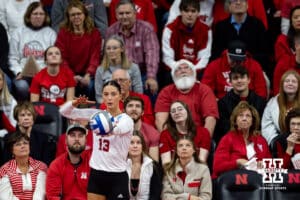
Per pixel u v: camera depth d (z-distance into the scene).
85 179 31.41
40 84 36.19
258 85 36.34
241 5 38.38
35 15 38.66
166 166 31.64
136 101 33.06
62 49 38.16
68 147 31.20
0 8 39.97
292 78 34.16
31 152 33.25
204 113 34.81
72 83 36.53
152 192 31.23
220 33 38.72
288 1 39.38
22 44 38.62
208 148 33.25
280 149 32.56
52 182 31.33
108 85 27.77
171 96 35.16
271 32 40.59
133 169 31.27
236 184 31.11
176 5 39.78
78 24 38.03
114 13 40.47
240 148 32.50
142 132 33.28
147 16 40.09
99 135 27.64
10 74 38.34
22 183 31.34
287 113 32.81
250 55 37.09
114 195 27.95
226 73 36.59
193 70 35.16
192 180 31.23
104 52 37.03
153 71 37.53
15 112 33.31
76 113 27.97
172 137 32.94
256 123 32.66
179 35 38.47
